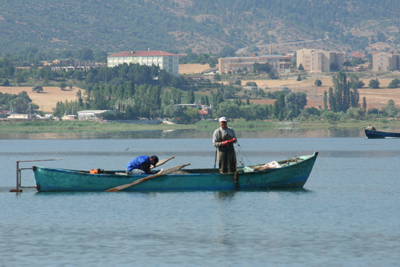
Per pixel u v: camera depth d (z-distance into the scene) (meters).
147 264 32.69
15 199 57.44
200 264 32.62
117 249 36.19
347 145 193.12
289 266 32.12
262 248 36.25
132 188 61.50
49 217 47.47
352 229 41.91
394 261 33.00
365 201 55.62
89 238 39.34
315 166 102.12
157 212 49.47
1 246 37.06
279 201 55.38
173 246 36.94
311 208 51.38
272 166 64.25
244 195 59.38
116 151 165.75
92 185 61.31
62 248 36.50
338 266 32.06
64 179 61.28
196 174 61.62
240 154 146.38
